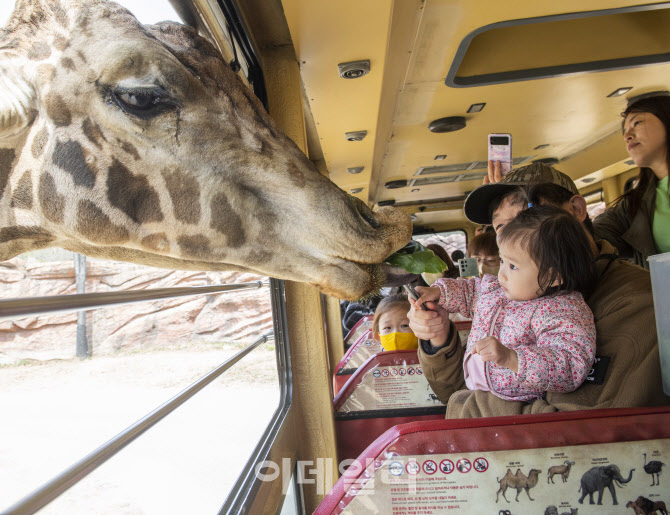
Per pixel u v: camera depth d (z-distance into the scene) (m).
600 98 3.79
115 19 1.29
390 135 4.39
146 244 1.37
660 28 3.16
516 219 1.44
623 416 1.11
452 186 6.42
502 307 1.60
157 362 6.43
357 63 2.69
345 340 4.79
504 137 2.42
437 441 1.12
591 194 7.02
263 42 2.46
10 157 1.32
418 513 1.12
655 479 1.09
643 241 2.38
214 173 1.35
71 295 0.77
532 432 1.11
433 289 2.03
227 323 8.95
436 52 2.92
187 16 1.60
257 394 4.32
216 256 1.42
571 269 1.36
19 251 1.42
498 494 1.11
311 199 1.41
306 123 3.61
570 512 1.10
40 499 0.59
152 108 1.28
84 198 1.30
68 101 1.27
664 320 1.15
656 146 2.24
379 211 1.62
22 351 6.92
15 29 1.30
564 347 1.31
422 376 2.54
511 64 3.27
